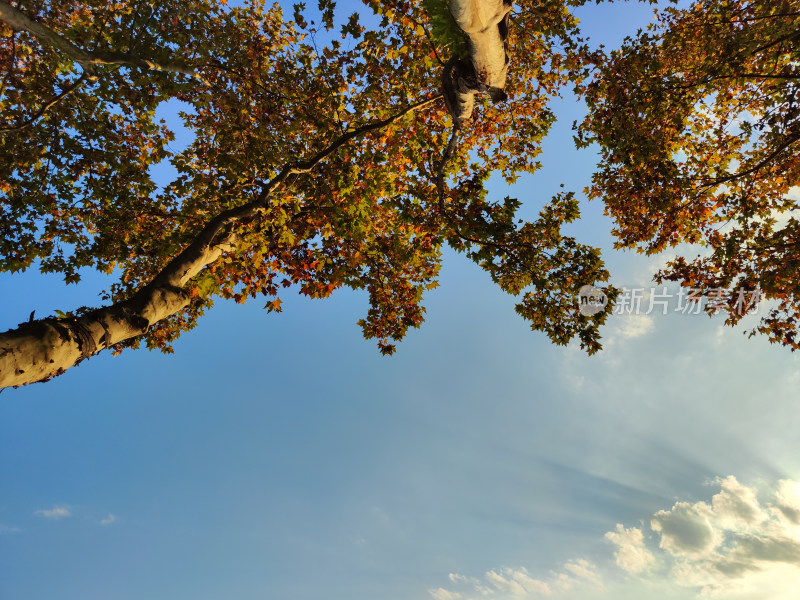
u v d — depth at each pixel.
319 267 9.64
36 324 4.57
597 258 8.49
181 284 6.79
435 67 10.20
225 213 7.84
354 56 9.30
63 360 4.67
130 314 5.66
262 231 8.41
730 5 9.32
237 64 9.37
